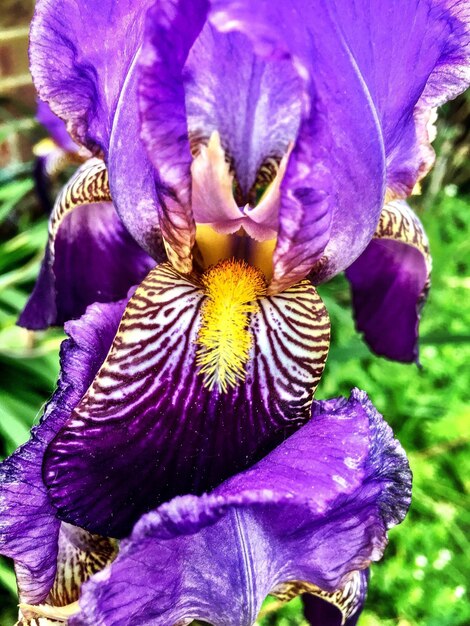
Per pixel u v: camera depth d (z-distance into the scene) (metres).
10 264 0.31
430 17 0.10
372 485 0.09
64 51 0.10
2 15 0.34
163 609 0.09
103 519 0.09
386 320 0.16
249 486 0.08
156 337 0.09
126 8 0.09
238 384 0.09
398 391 0.32
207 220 0.10
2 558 0.22
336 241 0.10
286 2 0.08
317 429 0.10
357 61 0.09
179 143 0.09
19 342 0.26
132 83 0.09
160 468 0.09
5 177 0.32
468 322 0.35
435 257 0.36
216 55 0.10
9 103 0.34
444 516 0.28
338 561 0.10
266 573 0.10
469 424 0.31
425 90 0.11
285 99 0.10
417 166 0.11
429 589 0.26
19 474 0.10
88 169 0.15
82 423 0.09
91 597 0.08
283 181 0.09
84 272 0.15
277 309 0.10
